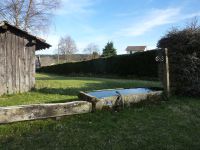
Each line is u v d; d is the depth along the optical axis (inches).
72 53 1940.2
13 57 268.5
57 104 143.2
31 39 286.4
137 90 206.8
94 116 151.0
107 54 1326.3
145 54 540.4
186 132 131.2
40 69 1185.4
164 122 146.5
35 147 108.5
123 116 155.0
